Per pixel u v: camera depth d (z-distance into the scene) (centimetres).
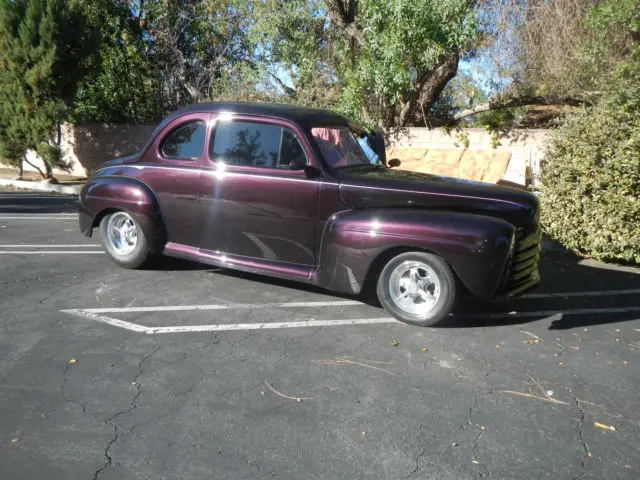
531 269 527
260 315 507
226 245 569
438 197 500
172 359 411
